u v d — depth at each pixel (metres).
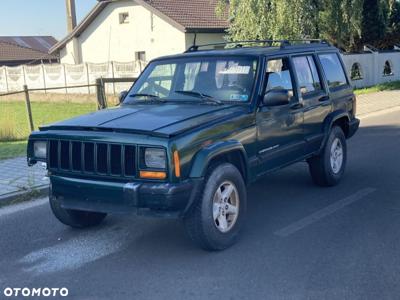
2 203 7.21
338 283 4.47
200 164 4.88
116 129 4.92
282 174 8.44
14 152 10.80
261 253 5.18
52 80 31.33
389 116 15.29
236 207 5.39
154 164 4.73
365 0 25.84
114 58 34.25
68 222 5.93
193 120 5.12
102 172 4.98
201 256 5.16
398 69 25.98
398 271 4.69
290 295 4.28
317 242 5.45
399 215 6.27
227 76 6.04
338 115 7.50
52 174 5.37
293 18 20.31
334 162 7.59
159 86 6.41
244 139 5.56
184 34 29.44
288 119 6.37
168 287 4.51
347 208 6.58
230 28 23.52
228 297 4.27
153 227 6.12
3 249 5.57
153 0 31.05
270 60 6.20
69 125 5.27
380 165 8.94
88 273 4.88
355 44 26.38
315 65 7.28
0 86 34.78
